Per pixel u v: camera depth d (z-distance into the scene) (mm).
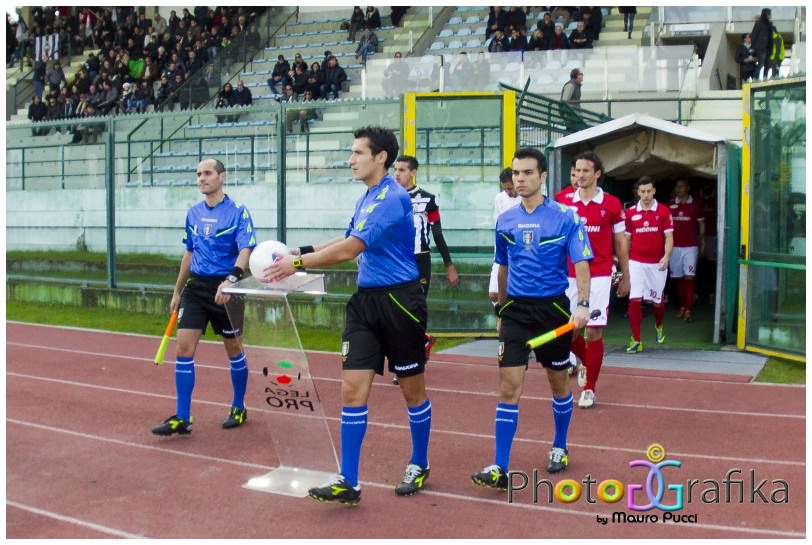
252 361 5336
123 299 13016
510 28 18594
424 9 21031
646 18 20375
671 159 10352
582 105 16594
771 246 9117
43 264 13992
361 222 4781
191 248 6523
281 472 5465
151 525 4680
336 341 10602
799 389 7781
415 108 10750
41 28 26516
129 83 21719
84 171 13406
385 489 5230
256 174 11867
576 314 5117
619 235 7031
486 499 5039
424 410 5156
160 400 7691
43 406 7469
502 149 10445
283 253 5059
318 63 19328
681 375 8328
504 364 5168
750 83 9266
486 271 10586
